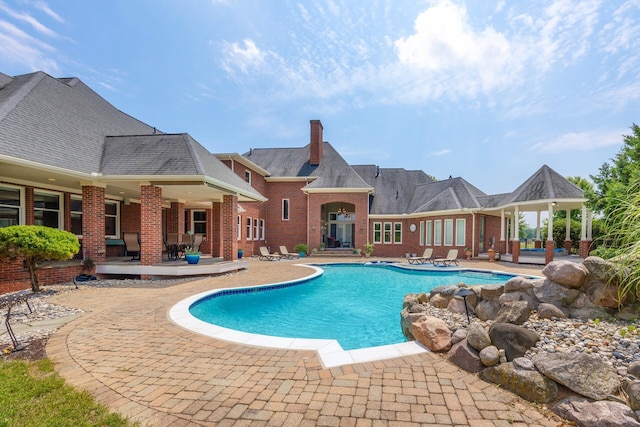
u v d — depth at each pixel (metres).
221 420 2.91
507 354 3.78
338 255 24.88
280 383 3.63
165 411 3.06
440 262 19.23
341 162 27.78
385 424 2.84
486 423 2.85
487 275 15.08
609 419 2.66
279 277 12.45
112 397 3.31
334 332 7.17
